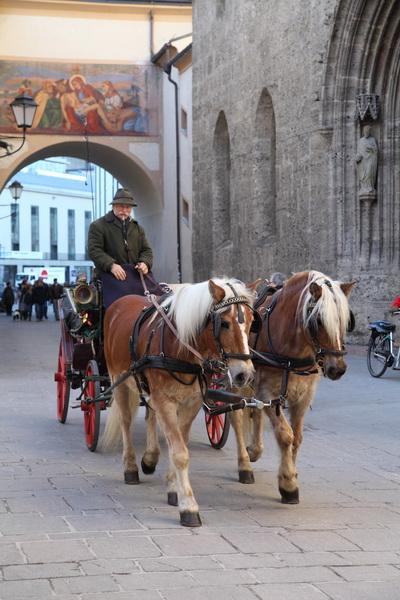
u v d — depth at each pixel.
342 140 23.44
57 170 90.00
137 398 9.06
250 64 29.66
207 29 34.28
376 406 14.05
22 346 27.00
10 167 40.47
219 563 6.28
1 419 12.76
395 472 9.54
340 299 7.59
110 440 9.41
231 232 32.41
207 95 34.53
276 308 8.34
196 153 36.03
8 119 40.47
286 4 26.27
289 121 26.25
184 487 7.31
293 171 26.08
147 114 42.00
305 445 11.02
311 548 6.68
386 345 17.39
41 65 40.78
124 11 41.28
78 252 92.44
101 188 75.62
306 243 25.33
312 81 24.39
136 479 8.81
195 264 36.59
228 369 6.98
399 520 7.55
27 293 47.09
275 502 8.13
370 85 23.09
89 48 41.22
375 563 6.34
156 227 43.75
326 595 5.68
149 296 8.81
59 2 40.56
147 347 7.89
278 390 8.22
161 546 6.66
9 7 40.28
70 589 5.72
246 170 30.45
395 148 23.11
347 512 7.80
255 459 9.46
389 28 22.50
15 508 7.76
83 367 10.77
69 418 12.88
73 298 10.98
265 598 5.61
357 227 23.41
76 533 6.99
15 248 86.50
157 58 41.06
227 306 7.02
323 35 23.61
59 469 9.44
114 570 6.09
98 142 41.56
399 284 23.11
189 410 7.81
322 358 7.84
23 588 5.73
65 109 41.06
